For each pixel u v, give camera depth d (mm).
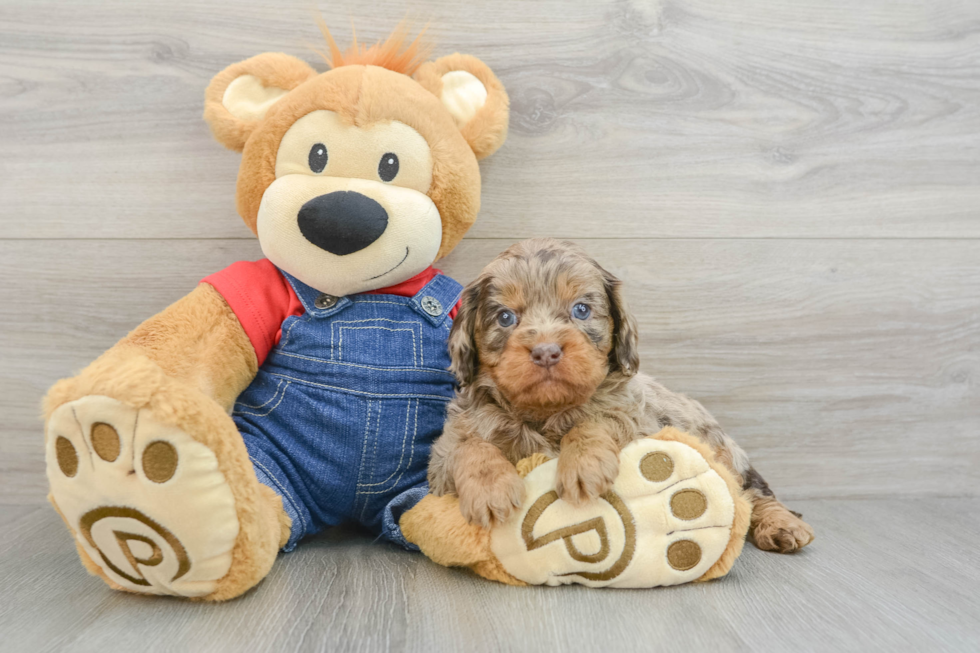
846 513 687
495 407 545
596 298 528
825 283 728
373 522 599
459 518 515
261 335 570
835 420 734
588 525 497
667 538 501
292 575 522
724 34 713
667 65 710
